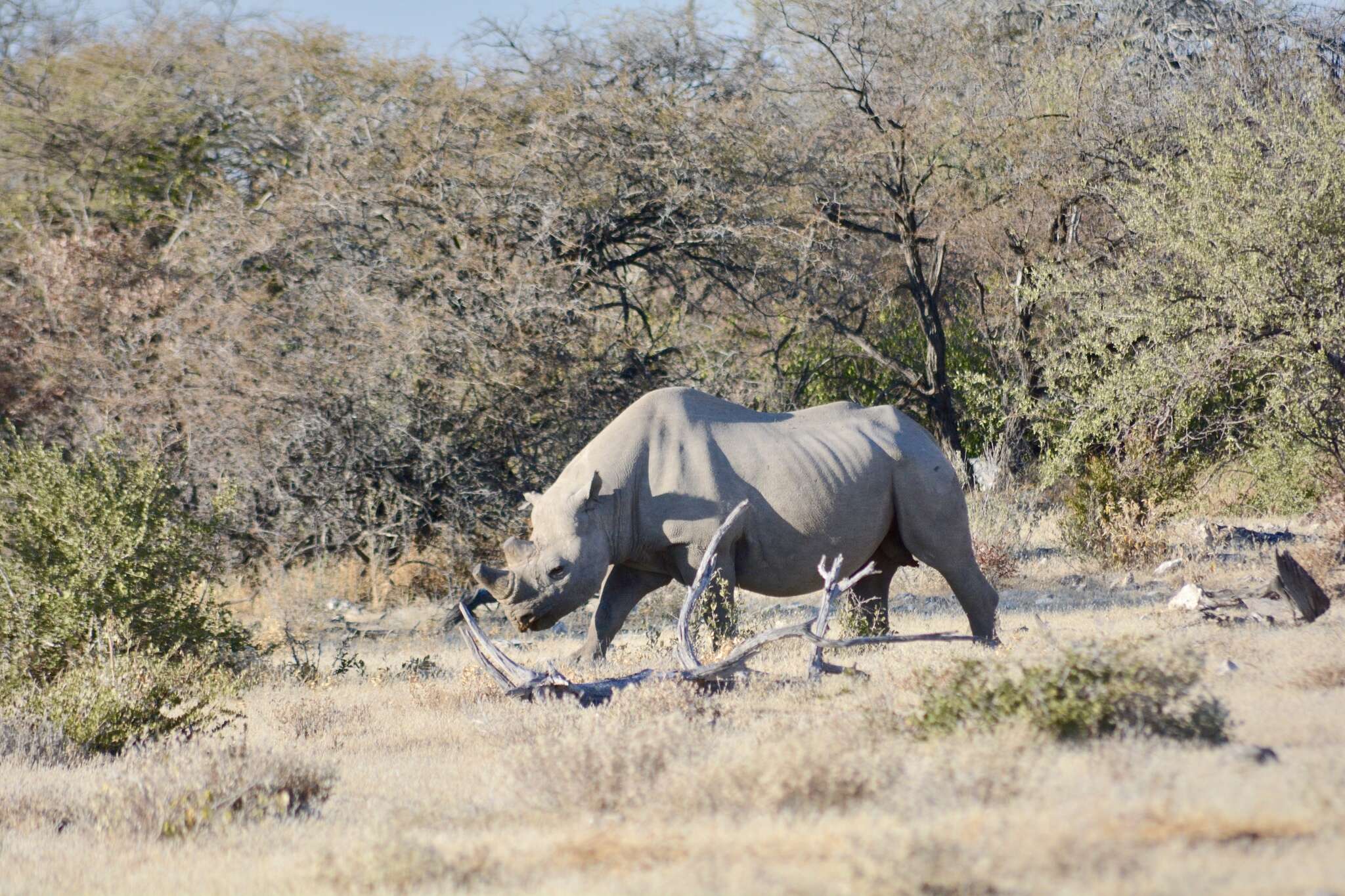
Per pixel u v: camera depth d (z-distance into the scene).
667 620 67.81
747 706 34.53
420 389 79.62
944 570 48.41
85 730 36.78
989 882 16.16
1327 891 14.75
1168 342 75.56
